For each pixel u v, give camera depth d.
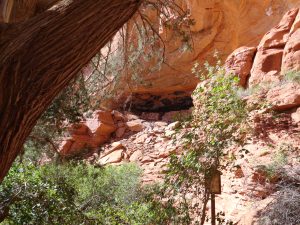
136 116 16.45
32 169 5.10
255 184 7.35
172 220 5.30
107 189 8.98
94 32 1.90
